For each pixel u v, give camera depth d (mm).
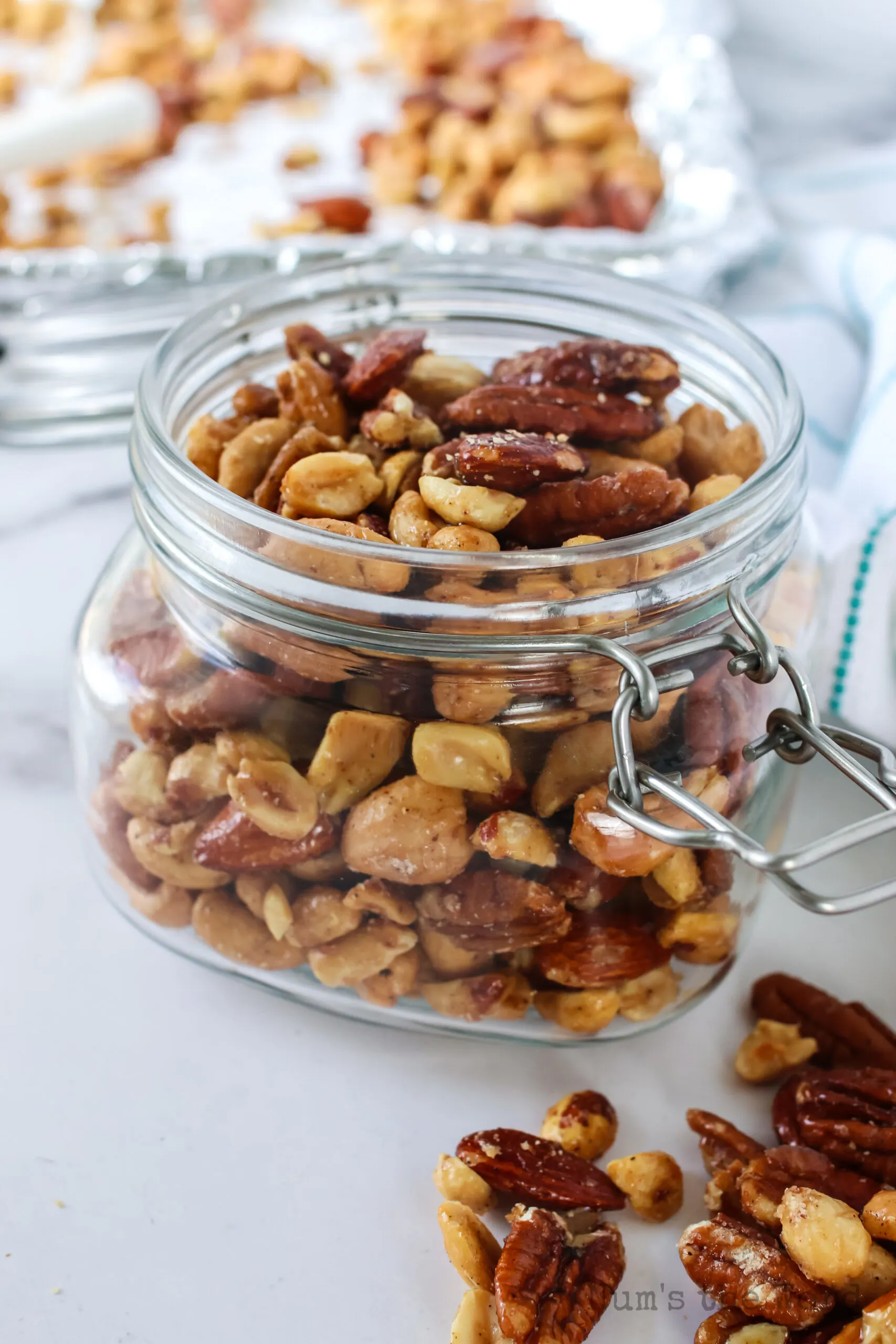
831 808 331
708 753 261
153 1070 285
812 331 453
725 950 282
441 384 291
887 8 635
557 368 287
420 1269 260
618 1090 285
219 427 285
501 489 263
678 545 247
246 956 275
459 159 525
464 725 254
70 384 451
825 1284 245
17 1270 258
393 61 647
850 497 362
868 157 579
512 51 561
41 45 684
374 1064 288
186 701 264
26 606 382
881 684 327
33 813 332
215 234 513
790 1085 279
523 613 244
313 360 293
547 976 269
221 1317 254
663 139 544
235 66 634
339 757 255
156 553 270
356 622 248
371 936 265
